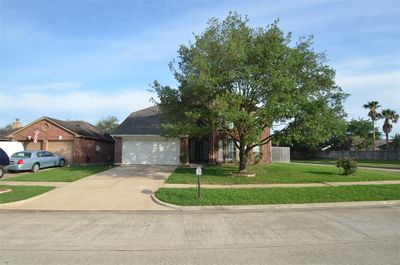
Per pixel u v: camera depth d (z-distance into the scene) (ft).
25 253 22.34
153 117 100.22
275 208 39.50
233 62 58.23
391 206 40.83
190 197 43.29
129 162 91.61
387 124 189.67
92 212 37.63
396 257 21.16
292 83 54.29
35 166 79.00
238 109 56.39
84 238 26.30
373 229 28.91
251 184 55.11
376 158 173.99
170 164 90.89
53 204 41.88
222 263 20.12
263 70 56.54
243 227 29.84
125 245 24.27
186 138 90.99
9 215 36.11
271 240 25.39
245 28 60.44
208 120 61.16
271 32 57.67
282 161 136.67
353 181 58.90
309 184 55.01
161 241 25.29
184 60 63.52
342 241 25.04
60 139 99.91
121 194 47.85
